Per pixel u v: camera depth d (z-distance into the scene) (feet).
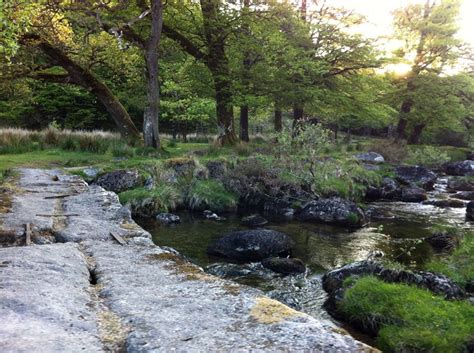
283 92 62.39
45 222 20.63
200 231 34.32
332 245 31.60
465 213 44.29
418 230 36.94
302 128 53.98
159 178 43.75
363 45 62.28
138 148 52.31
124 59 65.31
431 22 88.74
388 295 18.39
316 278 24.39
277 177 46.37
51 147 56.34
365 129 154.20
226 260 27.40
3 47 24.86
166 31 61.16
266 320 9.99
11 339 8.31
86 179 40.88
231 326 9.66
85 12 51.37
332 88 67.62
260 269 25.57
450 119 95.71
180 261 15.72
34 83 84.69
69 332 9.12
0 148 52.11
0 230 18.85
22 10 26.55
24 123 104.83
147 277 13.56
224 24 58.85
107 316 10.34
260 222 37.78
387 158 76.18
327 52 64.03
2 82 59.52
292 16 61.98
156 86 52.60
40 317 9.65
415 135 105.60
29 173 38.29
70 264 14.33
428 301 18.01
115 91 90.68
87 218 22.52
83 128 106.83
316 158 50.88
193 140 85.05
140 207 37.96
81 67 58.80
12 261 13.92
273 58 60.85
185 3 61.62
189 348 8.52
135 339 8.89
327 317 18.97
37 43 51.16
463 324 15.99
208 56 62.80
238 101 60.18
